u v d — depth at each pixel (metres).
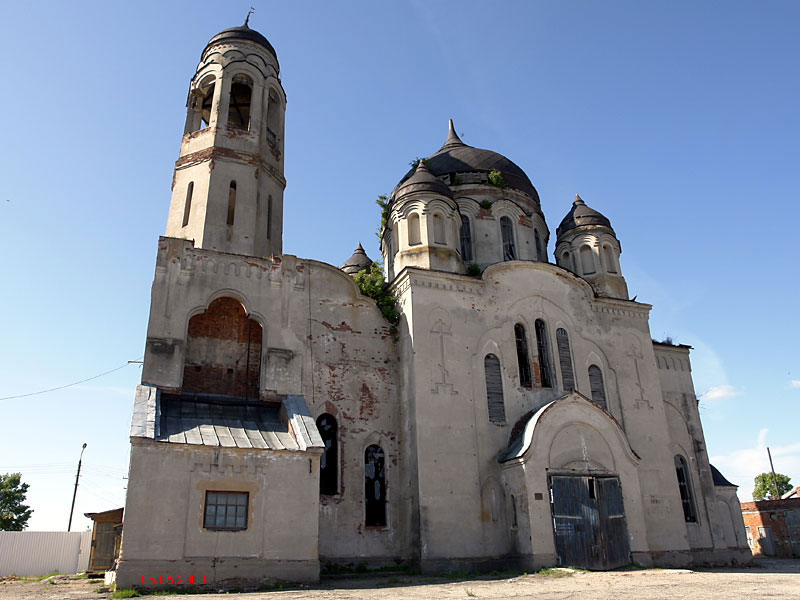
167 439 16.66
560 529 20.16
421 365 22.23
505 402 23.02
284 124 27.94
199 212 23.75
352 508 21.17
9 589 18.80
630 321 27.19
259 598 13.25
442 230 25.45
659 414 25.94
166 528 15.75
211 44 27.41
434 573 19.50
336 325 23.39
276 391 20.83
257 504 16.91
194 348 21.42
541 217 31.12
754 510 37.75
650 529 23.56
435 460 21.05
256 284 22.12
